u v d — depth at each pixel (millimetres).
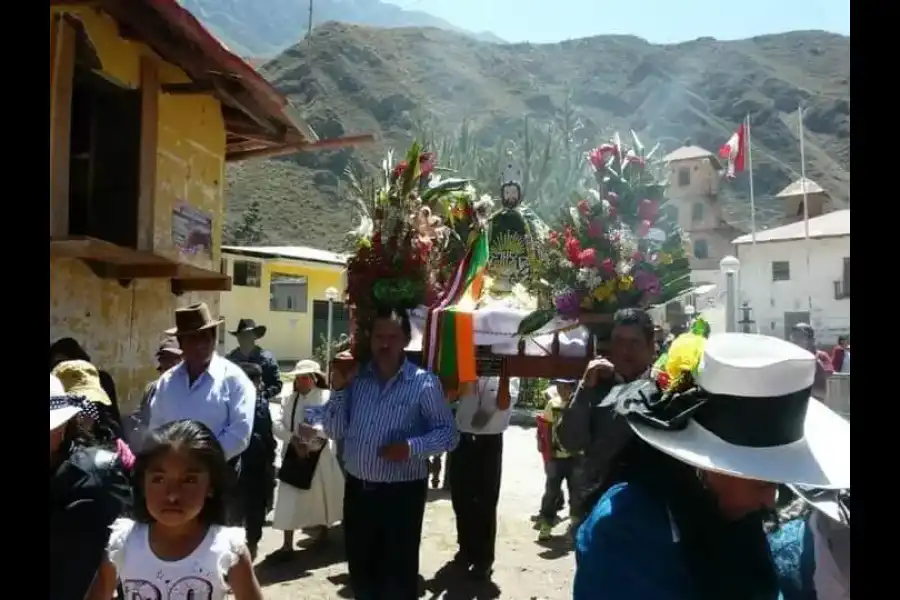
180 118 7445
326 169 87875
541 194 21266
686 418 1930
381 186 5555
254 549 6359
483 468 6090
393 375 4465
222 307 28469
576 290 4879
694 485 1974
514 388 6164
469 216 5664
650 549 1849
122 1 5473
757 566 1920
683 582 1815
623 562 1848
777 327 22562
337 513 6844
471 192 5750
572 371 4910
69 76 5266
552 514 7336
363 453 4359
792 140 91625
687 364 2002
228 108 8539
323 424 4637
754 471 1822
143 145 6473
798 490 2258
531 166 22016
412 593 4426
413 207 5258
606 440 2320
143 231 6453
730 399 1866
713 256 34688
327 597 5715
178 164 7406
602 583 1854
